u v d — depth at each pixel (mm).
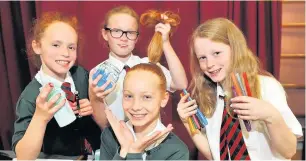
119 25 885
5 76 1126
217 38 778
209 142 834
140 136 744
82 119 871
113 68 846
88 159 869
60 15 882
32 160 758
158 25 949
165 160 724
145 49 1000
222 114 830
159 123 756
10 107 1134
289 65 1169
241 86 733
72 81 864
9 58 1117
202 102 853
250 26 1076
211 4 1068
